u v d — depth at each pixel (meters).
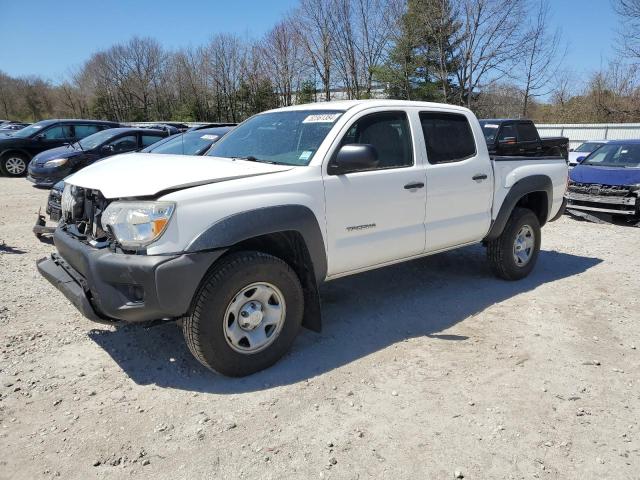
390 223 4.34
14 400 3.23
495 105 38.62
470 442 2.91
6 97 74.62
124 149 12.01
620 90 34.06
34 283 5.45
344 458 2.76
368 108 4.27
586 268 6.52
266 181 3.58
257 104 48.12
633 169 10.09
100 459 2.71
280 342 3.70
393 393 3.40
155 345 4.02
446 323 4.61
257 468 2.67
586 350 4.10
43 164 11.59
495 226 5.38
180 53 55.69
